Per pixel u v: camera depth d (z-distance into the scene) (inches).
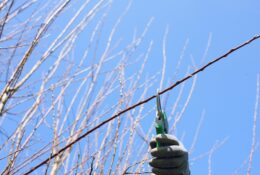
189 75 56.3
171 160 49.8
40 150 76.6
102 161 92.1
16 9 92.8
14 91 82.7
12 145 82.0
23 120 86.6
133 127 102.1
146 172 81.7
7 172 74.2
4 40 91.9
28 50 83.9
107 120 58.8
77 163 87.3
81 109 97.2
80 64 105.2
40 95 92.7
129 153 95.8
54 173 81.7
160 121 53.0
